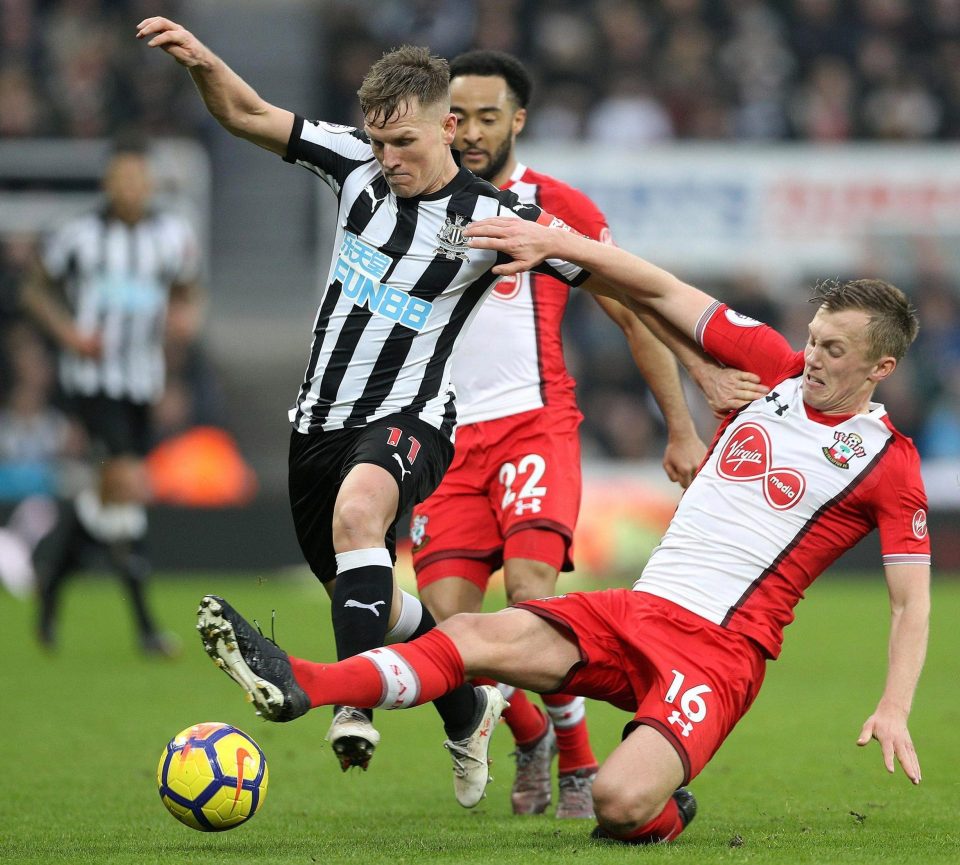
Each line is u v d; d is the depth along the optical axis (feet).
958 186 191.21
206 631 42.98
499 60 63.82
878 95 214.28
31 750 70.33
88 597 155.12
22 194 194.29
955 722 81.25
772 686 96.37
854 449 50.90
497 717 53.26
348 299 53.06
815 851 46.75
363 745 46.11
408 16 224.12
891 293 49.83
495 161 64.13
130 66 217.56
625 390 187.83
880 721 47.98
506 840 49.42
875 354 49.70
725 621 50.47
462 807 57.98
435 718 84.33
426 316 52.60
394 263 52.60
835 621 136.98
